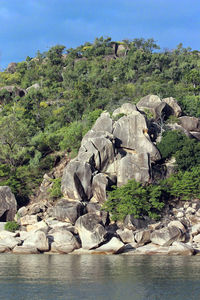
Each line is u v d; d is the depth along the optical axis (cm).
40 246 5034
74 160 6562
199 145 6669
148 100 7988
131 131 6862
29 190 6988
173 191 6094
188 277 3450
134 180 5981
